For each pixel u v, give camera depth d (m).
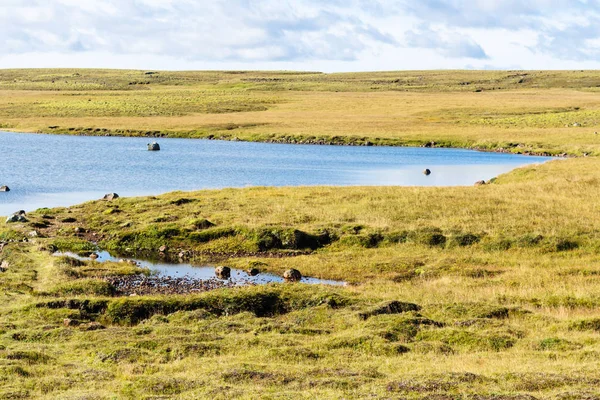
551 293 27.22
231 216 43.09
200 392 15.67
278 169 78.38
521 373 16.61
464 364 18.11
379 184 67.19
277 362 18.59
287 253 37.81
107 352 19.45
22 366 17.83
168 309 25.47
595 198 45.66
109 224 43.09
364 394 15.16
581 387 15.59
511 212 42.06
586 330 22.11
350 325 22.77
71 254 37.41
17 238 39.62
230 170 76.62
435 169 79.31
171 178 69.94
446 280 30.42
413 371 17.23
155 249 39.06
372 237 38.47
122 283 31.48
